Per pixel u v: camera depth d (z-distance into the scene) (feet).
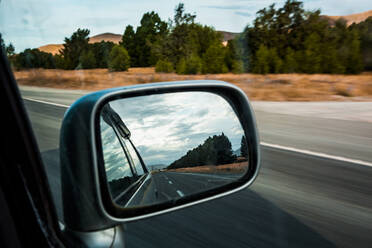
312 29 110.93
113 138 4.41
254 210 9.48
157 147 4.60
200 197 4.12
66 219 2.94
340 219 9.16
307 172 12.96
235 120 4.63
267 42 109.50
